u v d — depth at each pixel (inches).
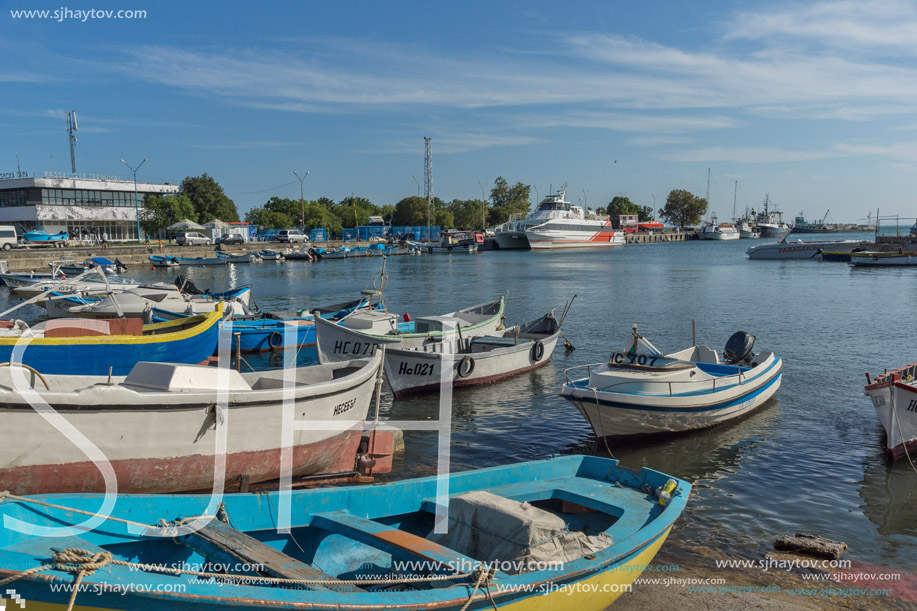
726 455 490.9
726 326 1104.2
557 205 4306.1
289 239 3767.2
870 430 542.9
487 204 6363.2
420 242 4175.7
